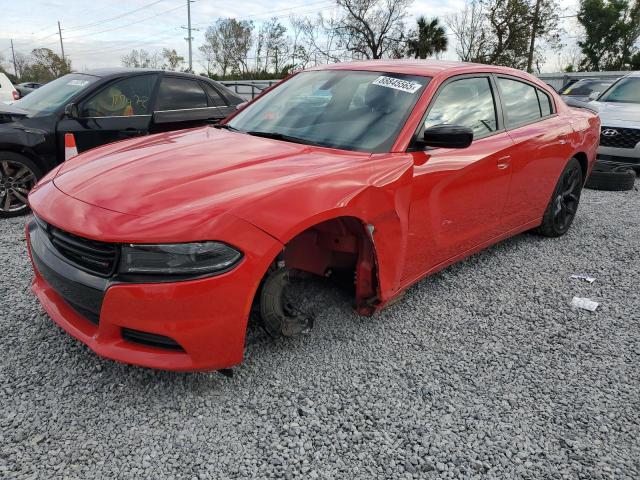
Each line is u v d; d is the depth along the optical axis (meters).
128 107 5.97
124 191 2.30
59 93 5.86
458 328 3.13
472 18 38.66
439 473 2.02
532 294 3.67
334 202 2.43
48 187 2.60
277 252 2.22
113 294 2.07
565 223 4.94
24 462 1.94
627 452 2.18
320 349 2.79
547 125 4.30
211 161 2.60
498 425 2.29
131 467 1.96
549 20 35.94
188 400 2.33
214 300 2.10
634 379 2.69
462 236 3.50
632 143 8.03
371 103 3.20
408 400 2.43
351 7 41.41
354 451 2.10
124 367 2.54
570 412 2.41
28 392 2.34
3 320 2.94
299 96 3.53
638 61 41.16
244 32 52.78
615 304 3.55
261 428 2.19
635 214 5.96
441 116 3.24
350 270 3.12
